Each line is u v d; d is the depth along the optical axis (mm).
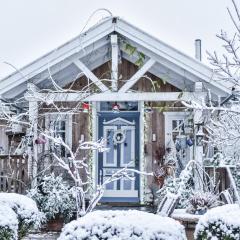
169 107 11594
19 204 7137
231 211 4781
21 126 11781
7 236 5738
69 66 11312
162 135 12203
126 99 10414
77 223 4305
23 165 10414
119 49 11219
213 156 10609
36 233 9320
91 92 10375
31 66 10508
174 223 4336
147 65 10688
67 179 11406
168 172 11484
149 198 12023
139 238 4062
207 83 10461
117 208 11391
